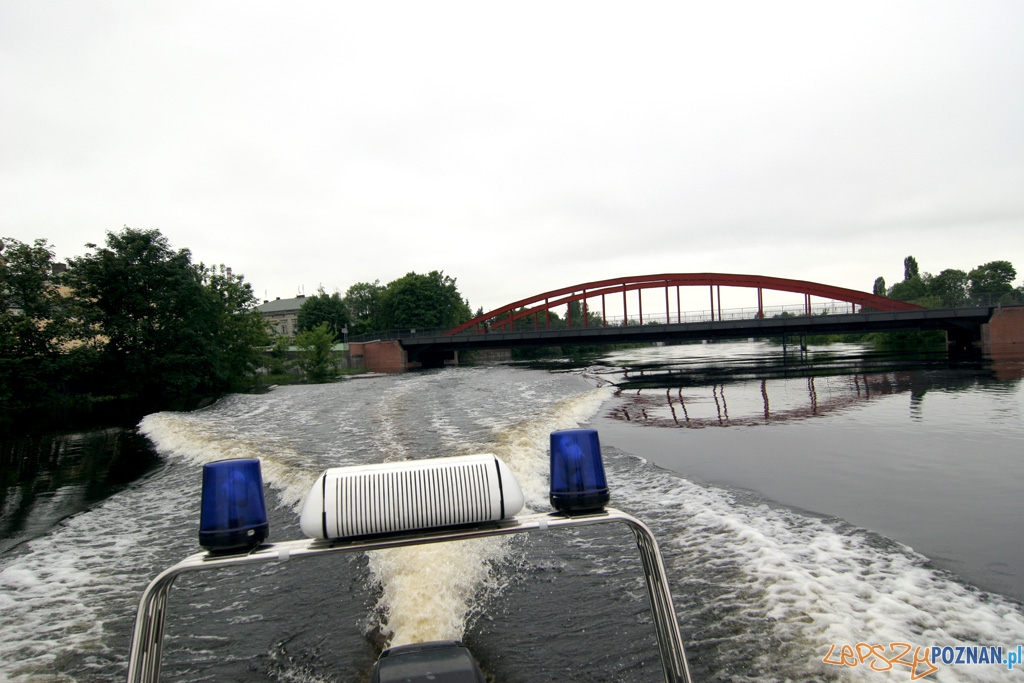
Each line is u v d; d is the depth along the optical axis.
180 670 4.36
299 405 23.30
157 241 40.16
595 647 4.41
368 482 2.18
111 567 6.47
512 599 5.22
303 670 4.30
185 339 39.66
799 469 10.23
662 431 15.34
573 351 127.50
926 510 7.48
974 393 20.97
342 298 129.50
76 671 4.39
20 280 32.78
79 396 34.56
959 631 4.20
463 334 67.31
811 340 133.88
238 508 2.09
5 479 12.17
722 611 4.73
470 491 2.21
